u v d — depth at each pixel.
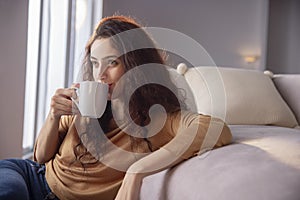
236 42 4.47
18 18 1.38
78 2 2.50
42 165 0.96
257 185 0.49
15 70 1.38
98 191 0.79
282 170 0.51
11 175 0.80
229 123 1.39
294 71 4.87
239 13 4.48
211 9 4.37
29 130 1.90
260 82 1.58
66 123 0.94
